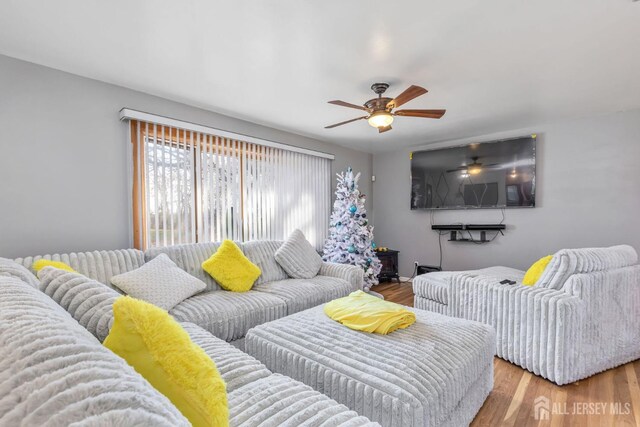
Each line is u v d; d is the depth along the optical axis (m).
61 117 2.45
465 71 2.50
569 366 1.98
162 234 2.93
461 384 1.44
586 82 2.72
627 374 2.15
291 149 4.15
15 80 2.26
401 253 5.33
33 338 0.50
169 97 2.99
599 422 1.67
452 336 1.67
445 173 4.73
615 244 3.55
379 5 1.71
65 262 2.11
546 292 2.09
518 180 4.12
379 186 5.62
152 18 1.82
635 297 2.32
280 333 1.71
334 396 1.34
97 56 2.25
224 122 3.48
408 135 4.47
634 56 2.27
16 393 0.40
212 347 1.45
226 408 0.80
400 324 1.75
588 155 3.70
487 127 4.09
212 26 1.90
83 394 0.41
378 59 2.30
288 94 2.94
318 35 2.00
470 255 4.61
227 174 3.47
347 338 1.62
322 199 4.69
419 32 1.97
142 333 0.74
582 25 1.90
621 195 3.52
